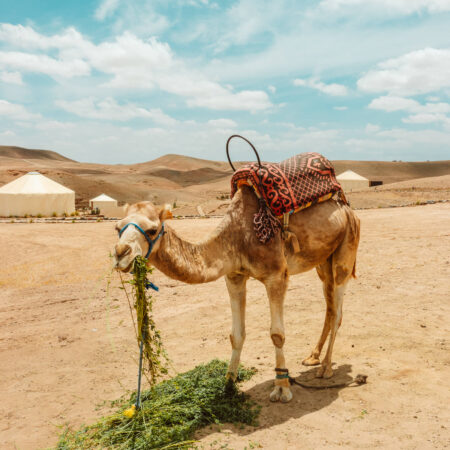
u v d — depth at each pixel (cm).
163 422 439
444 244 1345
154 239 404
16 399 556
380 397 479
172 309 930
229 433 431
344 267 555
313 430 424
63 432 464
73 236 2038
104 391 568
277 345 482
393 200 3988
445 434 397
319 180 525
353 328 712
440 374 524
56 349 738
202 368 566
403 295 876
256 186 487
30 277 1315
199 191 15238
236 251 480
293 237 495
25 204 4125
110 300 1043
